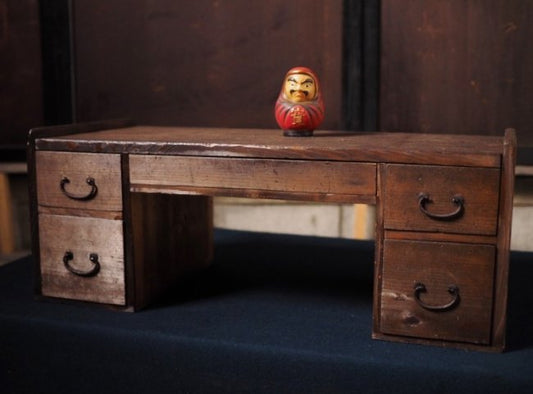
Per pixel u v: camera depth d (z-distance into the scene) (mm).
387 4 2291
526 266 2041
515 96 2242
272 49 2414
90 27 2541
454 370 1328
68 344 1591
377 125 2361
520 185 2279
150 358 1524
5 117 2635
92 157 1653
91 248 1689
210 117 2510
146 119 2562
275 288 1854
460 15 2242
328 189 1489
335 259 2133
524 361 1366
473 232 1398
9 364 1654
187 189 1591
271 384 1447
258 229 2553
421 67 2301
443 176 1401
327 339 1488
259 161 1526
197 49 2477
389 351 1423
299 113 1731
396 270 1458
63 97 2574
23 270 2045
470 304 1419
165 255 1804
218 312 1667
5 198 2584
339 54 2354
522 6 2189
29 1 2549
